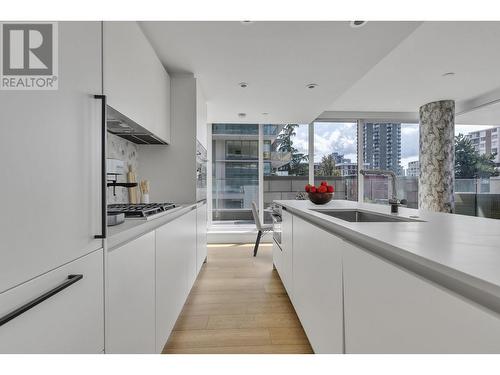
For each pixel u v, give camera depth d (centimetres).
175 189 291
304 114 457
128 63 161
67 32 83
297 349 174
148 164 289
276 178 548
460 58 312
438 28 249
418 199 540
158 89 236
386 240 87
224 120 498
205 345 178
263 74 292
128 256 115
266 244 494
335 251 125
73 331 81
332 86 327
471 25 244
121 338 110
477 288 57
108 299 100
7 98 61
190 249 251
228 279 307
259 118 485
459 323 58
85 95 93
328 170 562
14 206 62
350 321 111
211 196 534
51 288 72
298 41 226
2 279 58
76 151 86
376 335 91
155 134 227
